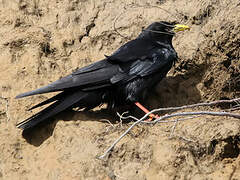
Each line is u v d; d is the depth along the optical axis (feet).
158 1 45.80
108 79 37.83
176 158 33.50
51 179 34.14
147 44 40.52
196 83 41.04
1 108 39.32
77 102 37.60
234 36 39.17
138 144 34.60
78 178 33.40
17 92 40.29
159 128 35.86
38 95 40.22
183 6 44.47
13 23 45.21
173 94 41.37
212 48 40.27
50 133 37.52
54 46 44.21
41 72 41.78
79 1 47.01
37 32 44.57
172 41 43.39
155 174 33.42
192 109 39.99
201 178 33.19
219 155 34.58
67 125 36.50
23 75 41.34
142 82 38.81
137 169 33.63
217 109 40.24
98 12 46.37
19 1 46.57
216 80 40.32
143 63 38.81
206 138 34.65
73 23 45.88
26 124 36.63
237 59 39.42
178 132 35.17
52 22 45.98
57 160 34.96
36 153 36.60
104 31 45.03
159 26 41.50
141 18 44.96
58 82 36.91
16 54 42.80
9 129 38.24
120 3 46.44
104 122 37.58
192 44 41.57
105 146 34.63
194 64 40.91
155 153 33.94
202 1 43.42
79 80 37.19
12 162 36.50
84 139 35.47
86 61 43.73
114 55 38.93
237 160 34.71
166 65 39.47
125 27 44.96
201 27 42.57
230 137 34.63
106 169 33.68
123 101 39.29
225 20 40.04
